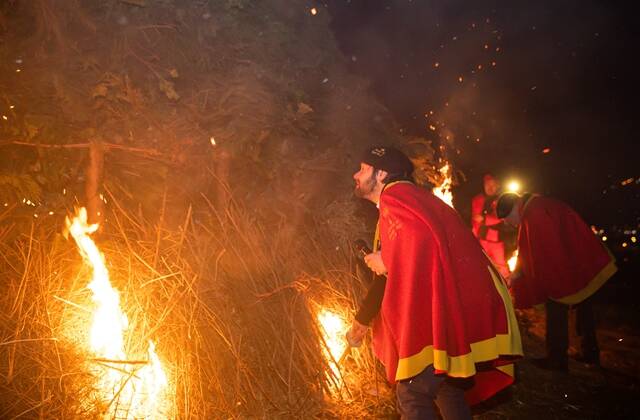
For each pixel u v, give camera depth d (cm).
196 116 372
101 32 376
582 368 457
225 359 307
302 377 315
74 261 324
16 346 276
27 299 296
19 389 263
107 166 353
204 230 362
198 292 316
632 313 647
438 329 242
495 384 280
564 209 448
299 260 368
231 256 347
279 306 339
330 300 360
